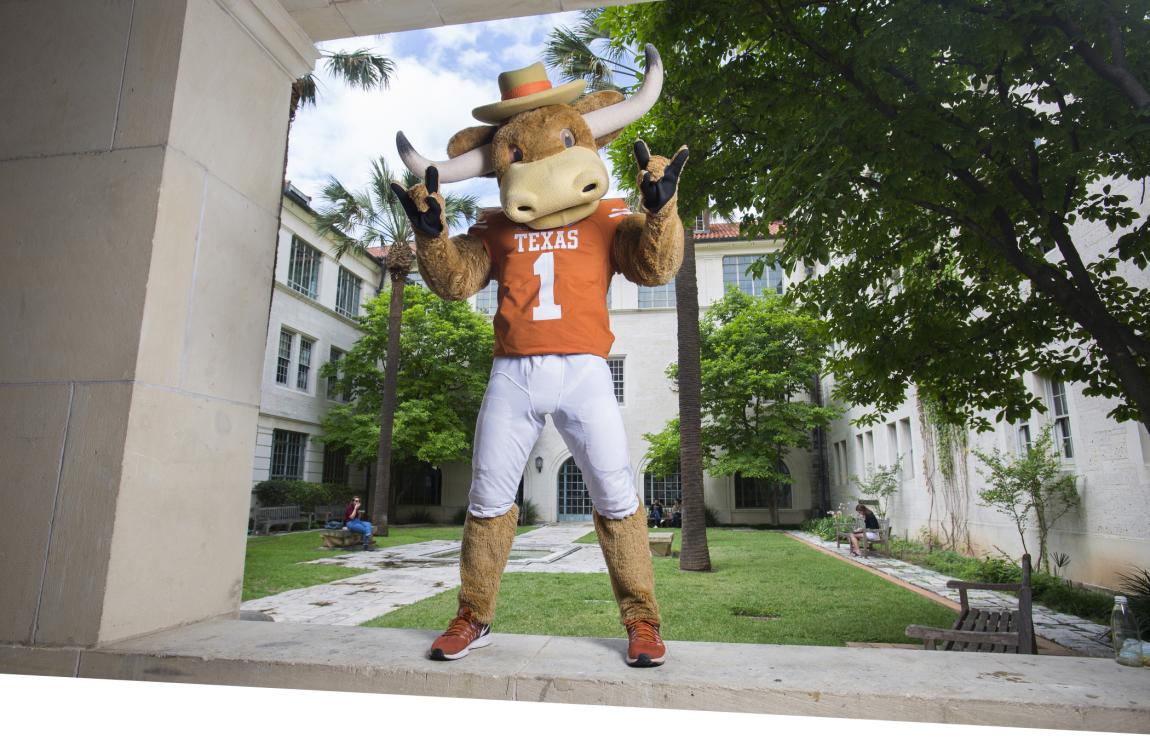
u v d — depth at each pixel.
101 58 3.22
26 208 3.13
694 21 5.20
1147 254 4.69
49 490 2.85
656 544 13.59
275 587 9.47
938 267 6.39
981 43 4.26
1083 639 6.39
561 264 2.62
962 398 6.38
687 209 6.01
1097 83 4.37
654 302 28.58
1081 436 9.16
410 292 24.94
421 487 28.59
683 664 2.42
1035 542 10.42
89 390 2.89
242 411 3.54
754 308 23.14
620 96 2.95
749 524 25.86
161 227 3.02
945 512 14.02
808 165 4.52
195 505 3.20
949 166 4.31
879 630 6.36
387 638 2.86
